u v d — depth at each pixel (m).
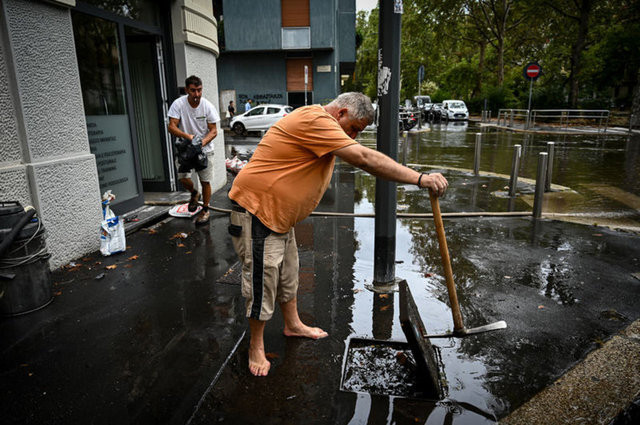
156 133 7.10
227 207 6.71
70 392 2.45
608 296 3.63
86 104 5.19
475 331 2.57
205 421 2.21
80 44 5.04
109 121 5.62
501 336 3.02
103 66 5.47
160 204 6.51
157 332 3.09
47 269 3.51
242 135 21.36
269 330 3.11
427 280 3.98
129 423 2.21
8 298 3.28
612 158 12.39
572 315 3.31
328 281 3.96
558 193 7.84
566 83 31.75
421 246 4.89
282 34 26.11
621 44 29.17
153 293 3.72
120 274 4.12
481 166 11.19
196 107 5.52
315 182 2.42
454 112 31.73
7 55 3.68
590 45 32.12
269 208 2.40
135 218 5.77
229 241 5.08
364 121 2.43
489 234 5.33
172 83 6.91
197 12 7.03
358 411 2.29
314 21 25.94
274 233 2.47
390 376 2.62
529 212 6.28
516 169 7.42
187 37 6.73
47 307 3.48
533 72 22.25
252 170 2.42
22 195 3.83
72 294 3.70
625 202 7.21
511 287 3.82
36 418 2.25
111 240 4.61
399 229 5.54
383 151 3.45
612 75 30.48
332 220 5.99
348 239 5.15
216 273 4.14
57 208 4.17
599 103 29.44
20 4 3.74
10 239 3.16
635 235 5.27
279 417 2.24
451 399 2.38
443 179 2.35
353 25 30.89
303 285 3.88
